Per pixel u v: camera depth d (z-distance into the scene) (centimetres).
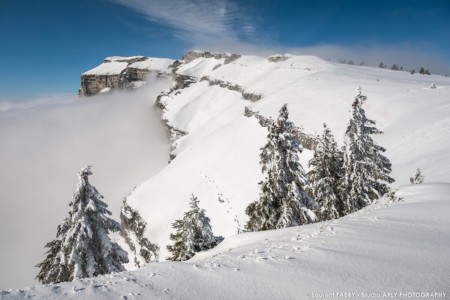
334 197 2450
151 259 5831
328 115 6750
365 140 2453
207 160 7612
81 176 1800
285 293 616
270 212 2073
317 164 2509
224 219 5366
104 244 1855
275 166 1992
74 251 1755
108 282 702
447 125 4388
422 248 790
